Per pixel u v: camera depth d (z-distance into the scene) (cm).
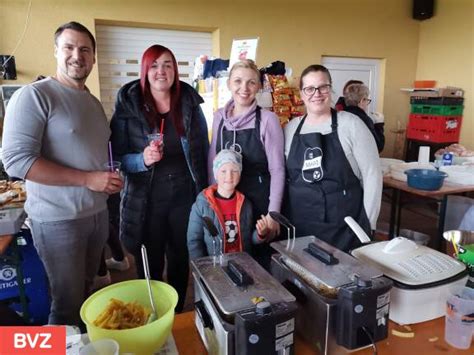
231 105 196
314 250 101
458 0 507
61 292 169
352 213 174
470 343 92
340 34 523
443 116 498
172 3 424
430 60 561
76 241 164
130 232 190
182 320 107
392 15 551
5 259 185
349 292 82
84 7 391
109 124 186
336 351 88
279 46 489
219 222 170
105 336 81
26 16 374
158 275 204
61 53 158
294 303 80
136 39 435
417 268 102
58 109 153
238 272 91
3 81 379
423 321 101
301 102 260
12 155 142
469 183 284
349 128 171
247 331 73
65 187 158
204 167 199
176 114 188
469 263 113
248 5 461
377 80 580
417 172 283
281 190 180
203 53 471
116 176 162
